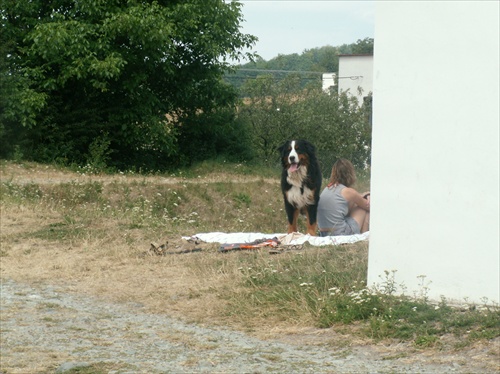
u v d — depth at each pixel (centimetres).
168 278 830
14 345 600
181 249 984
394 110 664
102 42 2444
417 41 650
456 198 634
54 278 855
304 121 3095
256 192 2278
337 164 1055
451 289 639
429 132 646
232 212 2108
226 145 2995
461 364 505
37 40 2383
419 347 544
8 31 2486
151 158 2756
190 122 2891
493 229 618
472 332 548
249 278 771
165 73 2727
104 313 703
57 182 1944
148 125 2616
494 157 616
